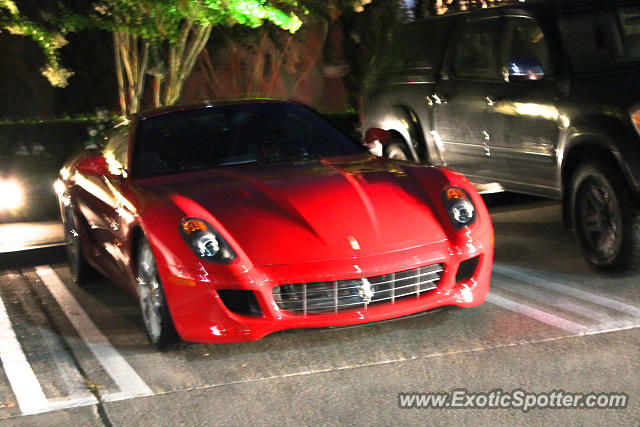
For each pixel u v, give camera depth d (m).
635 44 6.19
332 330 4.95
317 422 3.71
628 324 4.72
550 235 7.05
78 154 6.89
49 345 5.06
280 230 4.55
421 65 7.95
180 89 11.22
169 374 4.42
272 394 4.06
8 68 13.82
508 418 3.63
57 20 10.24
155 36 10.27
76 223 6.33
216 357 4.63
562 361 4.24
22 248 7.41
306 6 10.65
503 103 6.69
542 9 6.61
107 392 4.20
